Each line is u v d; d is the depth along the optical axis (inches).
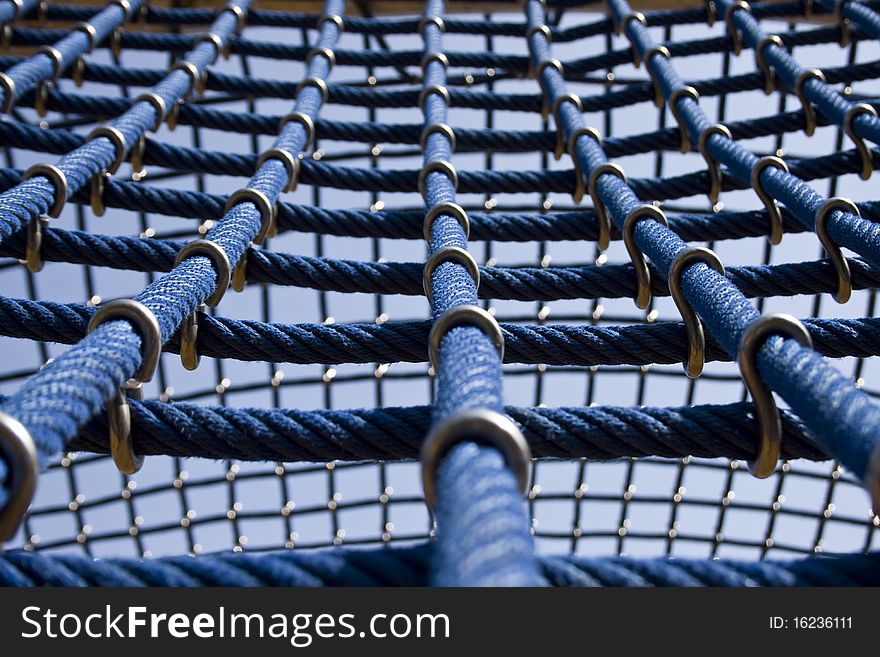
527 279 111.3
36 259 110.3
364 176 153.6
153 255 113.7
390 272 114.5
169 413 71.3
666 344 90.9
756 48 196.4
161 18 230.1
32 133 148.4
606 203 124.2
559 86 190.4
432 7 240.5
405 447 73.2
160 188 136.2
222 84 195.8
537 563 48.0
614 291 111.6
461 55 222.5
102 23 199.0
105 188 132.6
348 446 72.6
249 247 112.3
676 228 133.9
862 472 45.1
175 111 174.7
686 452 71.7
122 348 60.0
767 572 48.8
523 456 45.9
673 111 175.2
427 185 136.0
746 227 133.1
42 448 47.1
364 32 235.5
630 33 218.7
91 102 179.2
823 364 55.7
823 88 165.8
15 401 50.1
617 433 71.2
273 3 293.0
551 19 289.7
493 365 57.1
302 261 113.4
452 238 100.7
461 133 176.1
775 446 68.0
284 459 73.9
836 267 107.3
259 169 136.0
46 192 104.0
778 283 108.9
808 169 147.7
